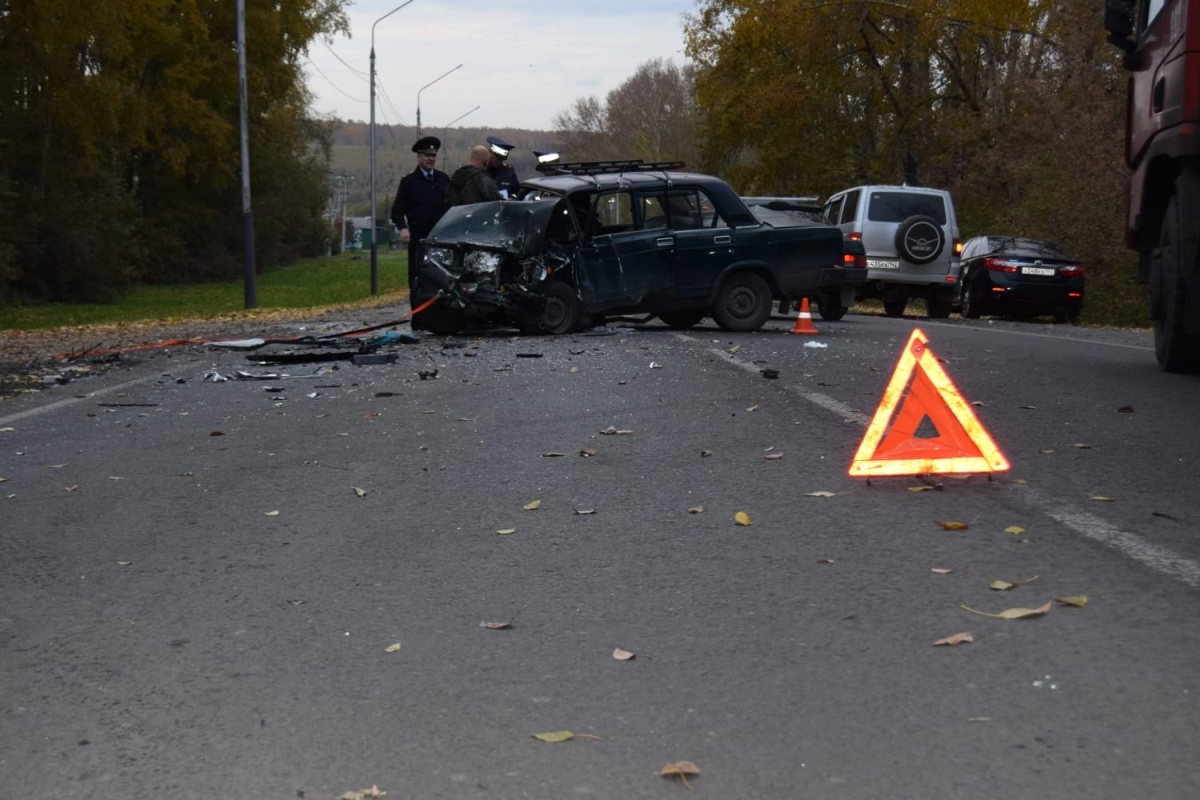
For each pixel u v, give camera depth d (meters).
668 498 6.42
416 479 7.11
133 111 42.62
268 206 66.00
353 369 12.59
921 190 23.75
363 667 4.12
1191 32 9.67
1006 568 4.97
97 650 4.36
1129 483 6.47
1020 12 37.03
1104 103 28.86
